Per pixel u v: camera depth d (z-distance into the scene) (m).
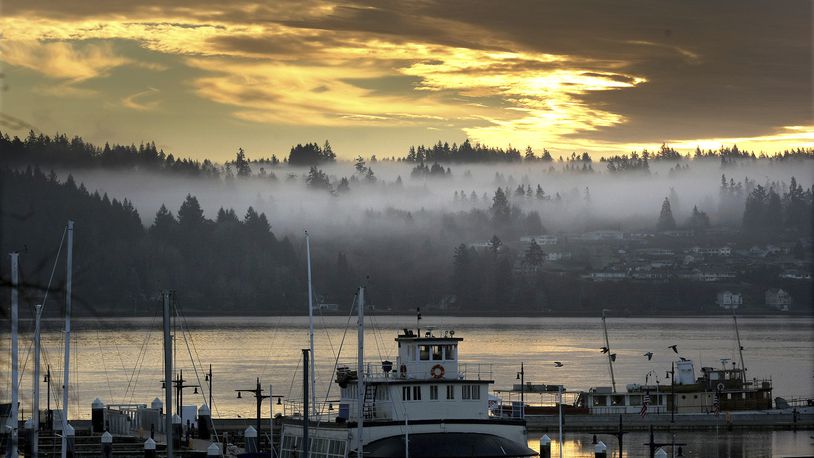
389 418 185.12
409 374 189.12
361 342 176.38
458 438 184.12
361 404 175.00
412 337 191.88
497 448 184.12
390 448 180.62
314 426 191.75
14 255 136.00
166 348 145.12
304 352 173.38
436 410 186.50
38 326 155.88
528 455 186.12
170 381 144.50
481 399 188.62
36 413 155.25
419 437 183.25
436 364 189.75
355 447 181.62
